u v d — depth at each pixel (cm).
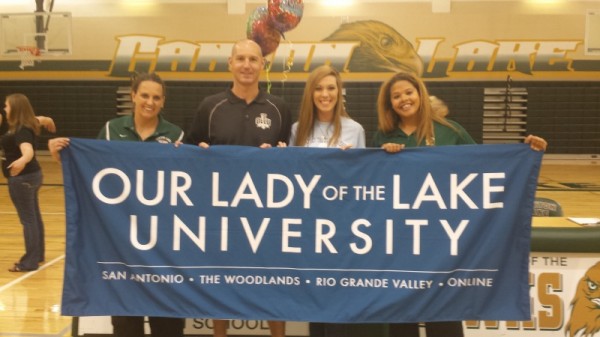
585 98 1323
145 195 271
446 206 267
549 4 1304
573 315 305
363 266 269
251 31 498
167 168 271
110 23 1343
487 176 266
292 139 312
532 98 1329
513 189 265
